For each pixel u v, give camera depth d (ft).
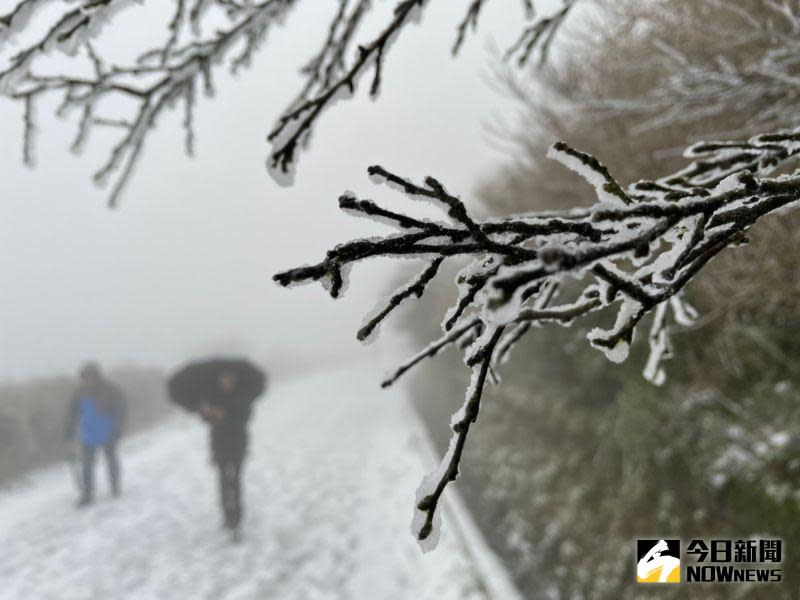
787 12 5.84
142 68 3.83
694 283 9.70
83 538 17.17
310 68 3.94
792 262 7.04
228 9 3.75
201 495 20.61
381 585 12.95
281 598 12.60
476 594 11.63
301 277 2.06
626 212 1.99
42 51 3.40
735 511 8.59
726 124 8.54
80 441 20.54
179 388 16.89
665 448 10.75
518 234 2.12
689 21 8.10
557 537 12.59
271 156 3.32
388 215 2.11
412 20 3.30
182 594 13.05
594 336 2.14
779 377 9.68
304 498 20.01
